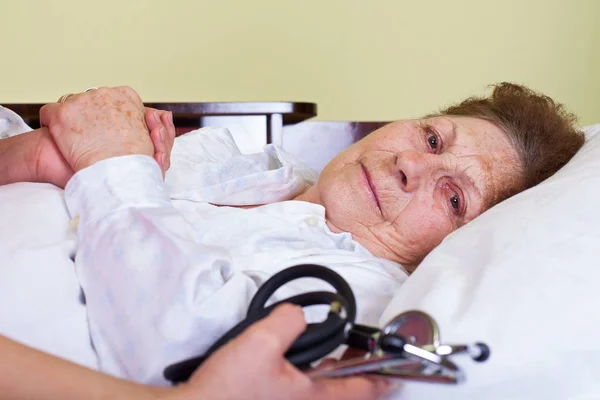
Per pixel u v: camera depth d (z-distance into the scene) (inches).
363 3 79.6
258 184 38.9
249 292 25.9
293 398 18.4
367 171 38.8
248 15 76.4
